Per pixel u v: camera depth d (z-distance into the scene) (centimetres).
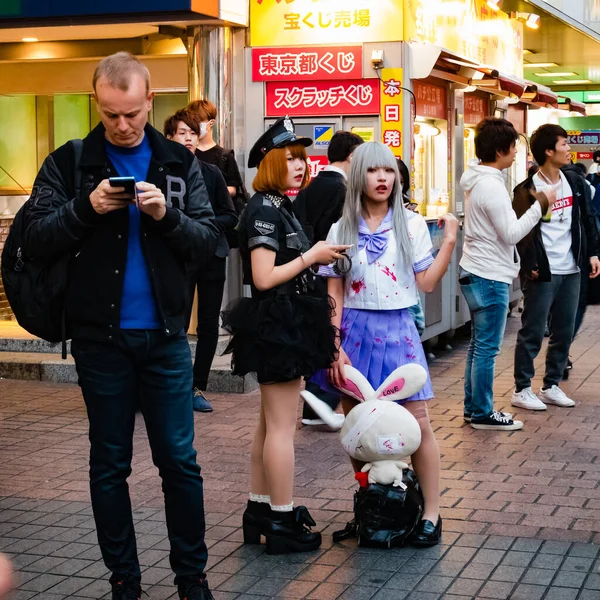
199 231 398
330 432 715
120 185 363
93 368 395
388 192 482
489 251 709
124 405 398
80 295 391
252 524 489
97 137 398
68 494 577
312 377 489
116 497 401
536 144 772
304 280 466
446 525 515
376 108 910
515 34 1365
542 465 631
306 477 602
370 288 484
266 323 455
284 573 454
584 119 2756
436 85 1016
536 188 752
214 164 810
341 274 483
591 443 686
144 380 401
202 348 768
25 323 400
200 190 414
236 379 841
